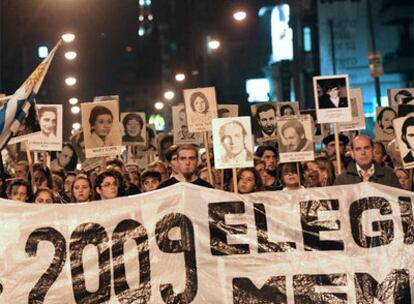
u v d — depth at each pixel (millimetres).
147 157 15930
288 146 10234
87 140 11328
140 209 8148
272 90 54312
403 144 9461
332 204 8102
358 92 12914
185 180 9539
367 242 8062
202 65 66625
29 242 8094
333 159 12750
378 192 8094
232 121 9023
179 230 8133
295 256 8078
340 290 8031
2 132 8406
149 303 8062
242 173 10047
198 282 8070
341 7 47375
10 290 8055
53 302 8055
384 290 8016
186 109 11281
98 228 8125
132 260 8102
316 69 49000
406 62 57781
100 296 8086
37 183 11656
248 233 8109
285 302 8039
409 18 57250
